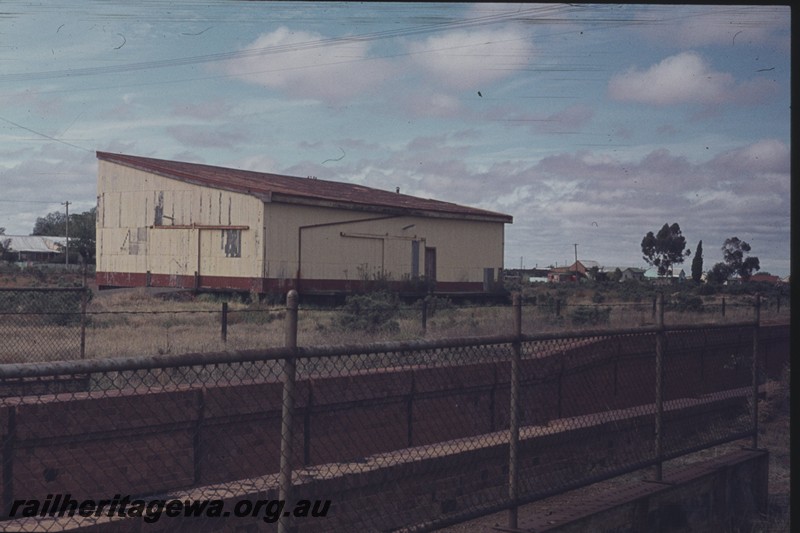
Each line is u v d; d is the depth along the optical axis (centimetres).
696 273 7731
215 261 3488
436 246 4069
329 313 2522
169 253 3666
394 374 915
